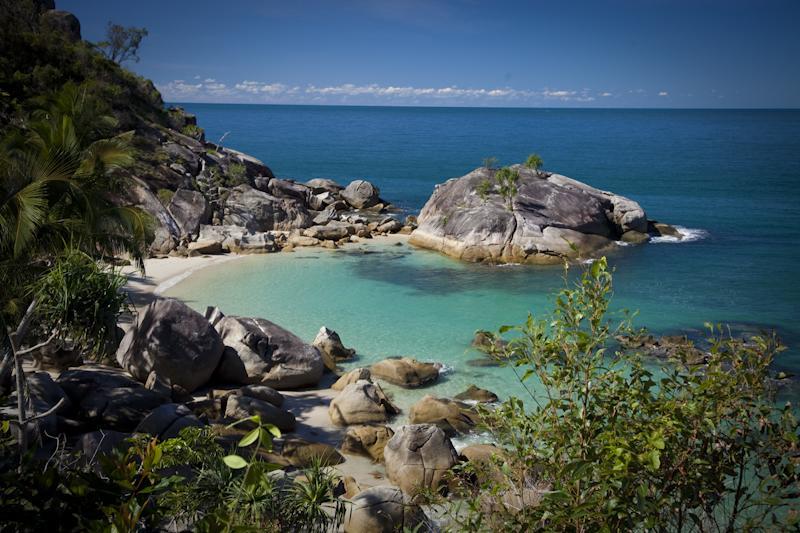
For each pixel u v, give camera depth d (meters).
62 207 18.31
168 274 40.06
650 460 4.80
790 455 5.29
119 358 22.38
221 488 8.00
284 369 23.33
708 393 5.53
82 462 12.39
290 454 17.02
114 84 65.56
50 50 60.44
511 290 38.28
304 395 23.06
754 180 94.81
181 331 21.75
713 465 5.30
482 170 56.06
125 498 4.26
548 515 4.98
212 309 25.20
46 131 17.95
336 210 68.62
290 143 183.62
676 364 6.63
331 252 48.72
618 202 53.03
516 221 47.78
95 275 14.01
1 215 16.62
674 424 5.18
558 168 114.94
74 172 18.44
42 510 3.81
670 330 30.55
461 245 47.00
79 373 19.50
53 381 18.28
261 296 36.09
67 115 19.55
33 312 13.95
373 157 138.62
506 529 5.41
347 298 36.19
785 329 30.70
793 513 5.06
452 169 114.94
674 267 43.62
